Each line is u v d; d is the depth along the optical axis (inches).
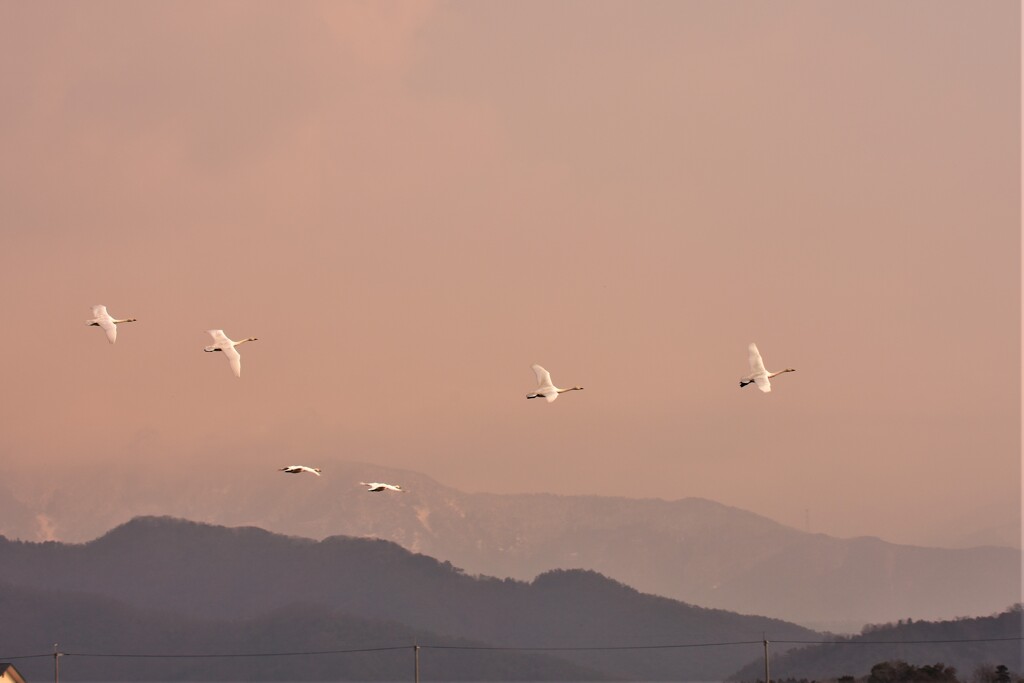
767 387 2586.1
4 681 4370.1
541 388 2847.0
